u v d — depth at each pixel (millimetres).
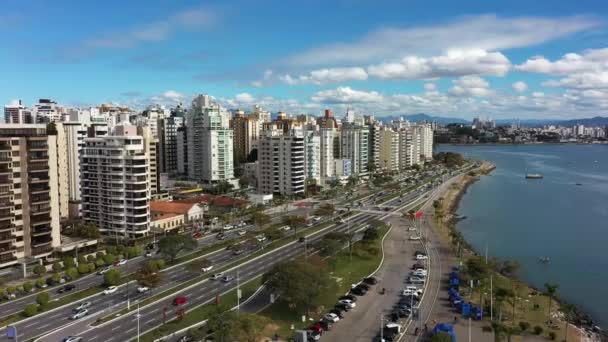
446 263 178750
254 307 132750
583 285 176625
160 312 129125
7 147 163500
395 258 185875
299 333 109812
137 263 177125
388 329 117750
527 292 159000
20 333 116312
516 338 119438
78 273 161750
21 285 146750
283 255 187250
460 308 132750
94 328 118938
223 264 174375
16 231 167375
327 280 133250
